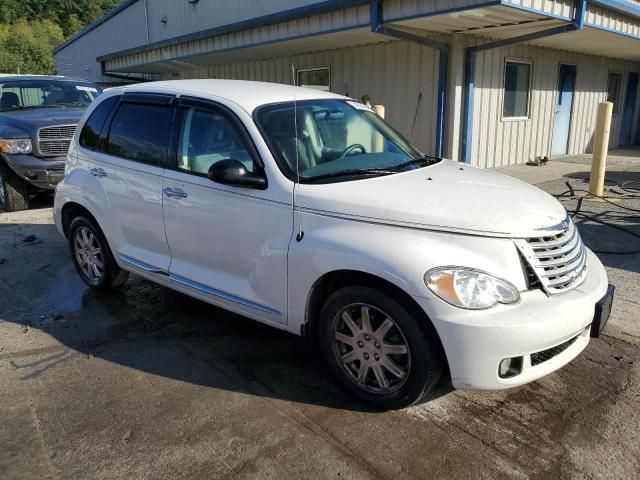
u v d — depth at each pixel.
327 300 3.24
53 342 4.10
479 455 2.79
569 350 3.03
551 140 13.62
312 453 2.82
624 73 16.33
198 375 3.61
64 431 3.02
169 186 3.99
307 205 3.25
